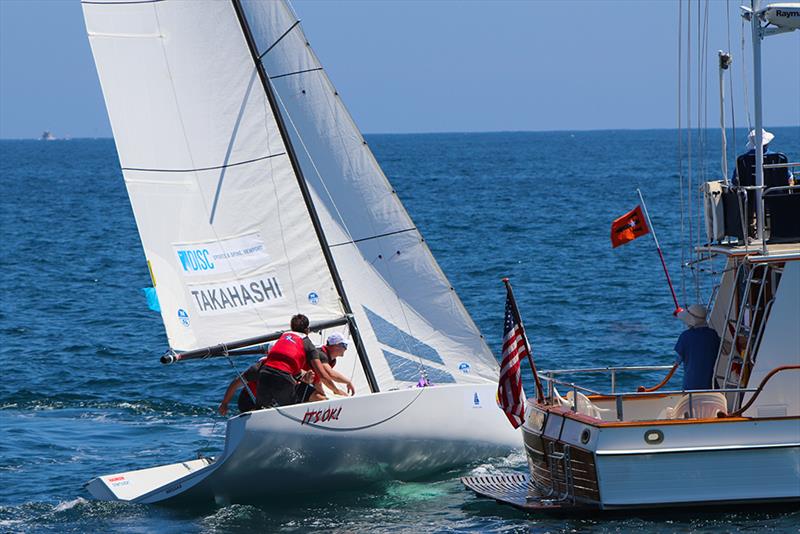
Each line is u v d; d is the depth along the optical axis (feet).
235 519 157.69
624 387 240.12
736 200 151.53
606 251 514.27
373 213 190.80
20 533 152.87
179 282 184.44
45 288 433.89
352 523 154.30
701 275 404.16
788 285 148.36
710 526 142.31
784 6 143.84
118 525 156.04
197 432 212.43
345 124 189.16
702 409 150.61
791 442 144.05
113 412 229.86
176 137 182.91
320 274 186.19
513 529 147.13
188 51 181.88
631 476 145.28
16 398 241.76
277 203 184.75
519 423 158.40
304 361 170.81
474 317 337.93
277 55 187.21
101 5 181.06
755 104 147.84
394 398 170.71
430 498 165.78
